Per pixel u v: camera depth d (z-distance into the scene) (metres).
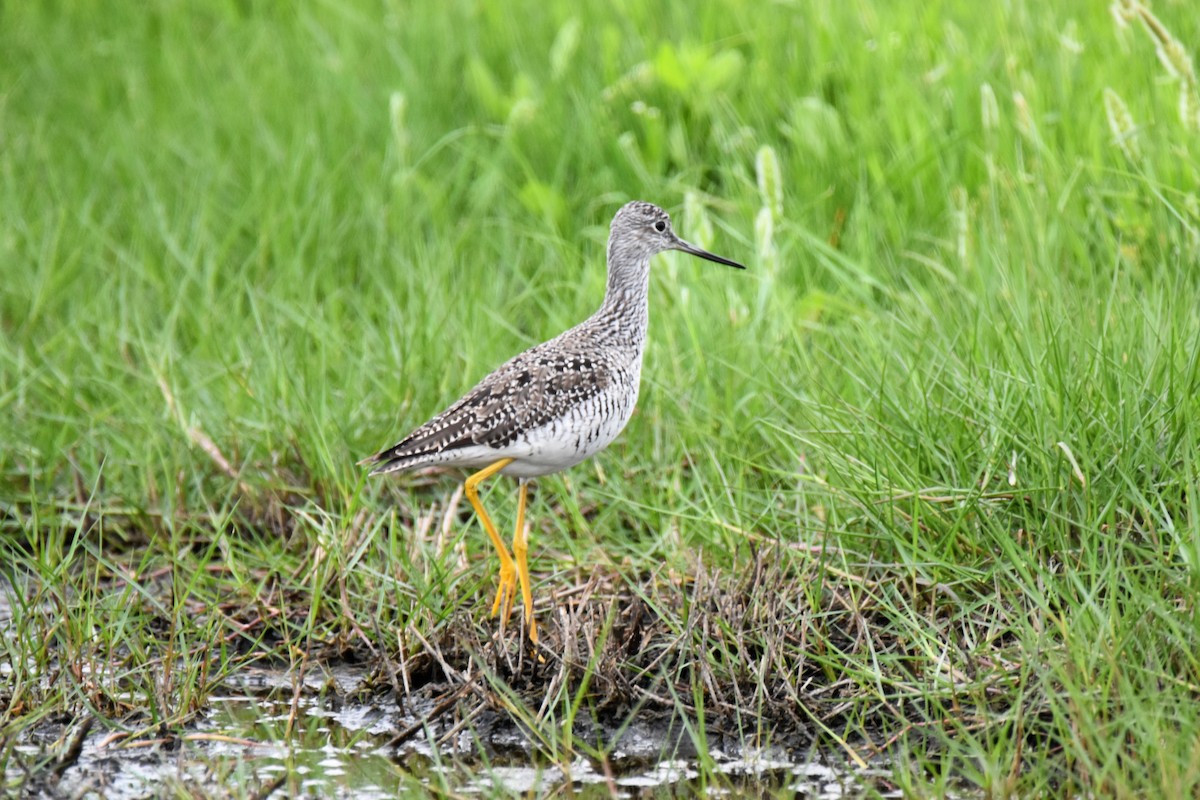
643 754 9.27
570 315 14.10
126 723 9.76
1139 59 15.79
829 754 9.14
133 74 21.45
